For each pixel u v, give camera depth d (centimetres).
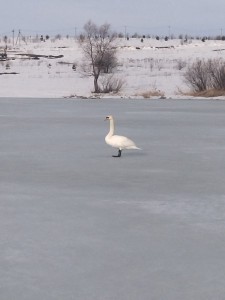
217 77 6819
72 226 1086
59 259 892
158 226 1090
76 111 4369
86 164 1845
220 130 2930
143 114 4075
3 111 4325
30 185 1493
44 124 3266
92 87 7412
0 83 7738
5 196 1355
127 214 1181
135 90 7125
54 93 6925
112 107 4869
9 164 1839
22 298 738
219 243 980
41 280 802
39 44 17112
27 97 6538
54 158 1975
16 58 11338
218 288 776
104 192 1405
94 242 983
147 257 904
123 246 961
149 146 2309
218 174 1661
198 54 11794
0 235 1023
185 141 2473
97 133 2792
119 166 1805
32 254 916
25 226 1084
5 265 863
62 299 736
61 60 10875
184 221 1128
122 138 1992
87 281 799
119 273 831
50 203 1281
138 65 9906
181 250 940
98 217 1156
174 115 3981
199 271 841
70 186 1480
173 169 1750
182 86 7294
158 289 772
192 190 1431
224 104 5278
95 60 7525
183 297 746
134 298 741
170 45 16075
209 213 1194
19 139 2528
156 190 1431
